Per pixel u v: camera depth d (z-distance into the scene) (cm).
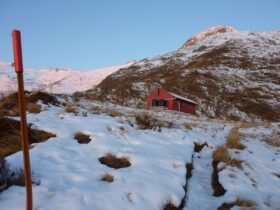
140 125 1330
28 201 434
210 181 865
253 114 6475
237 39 14562
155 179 724
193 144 1213
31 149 792
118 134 1038
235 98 7512
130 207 578
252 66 10312
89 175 692
